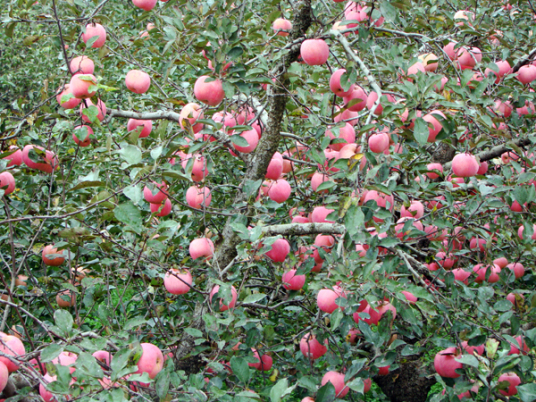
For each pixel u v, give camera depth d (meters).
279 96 2.47
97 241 2.32
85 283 2.25
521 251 2.74
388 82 2.57
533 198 2.35
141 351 1.60
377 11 2.30
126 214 1.75
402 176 2.91
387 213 1.96
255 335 2.27
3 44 7.28
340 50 3.33
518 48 3.33
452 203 2.64
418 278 2.32
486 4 3.85
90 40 2.61
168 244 2.79
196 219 3.31
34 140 2.66
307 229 2.41
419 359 3.18
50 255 2.66
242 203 2.64
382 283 1.88
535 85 3.42
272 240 2.08
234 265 2.52
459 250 2.89
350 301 1.92
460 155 2.47
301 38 2.39
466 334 2.20
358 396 2.70
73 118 2.96
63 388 1.36
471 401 2.07
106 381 1.53
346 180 2.02
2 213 3.10
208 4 2.78
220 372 2.30
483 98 2.32
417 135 1.91
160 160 2.35
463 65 3.07
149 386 1.75
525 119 3.48
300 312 3.22
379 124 2.07
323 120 2.35
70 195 3.29
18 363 1.42
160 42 3.53
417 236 2.74
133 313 3.15
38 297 2.90
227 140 2.33
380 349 2.27
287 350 2.76
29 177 2.98
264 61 2.38
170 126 3.48
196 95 2.36
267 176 2.73
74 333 1.59
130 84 2.85
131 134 2.11
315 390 1.78
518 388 1.79
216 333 2.21
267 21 2.73
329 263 2.07
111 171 3.04
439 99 2.07
